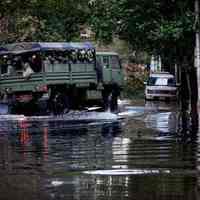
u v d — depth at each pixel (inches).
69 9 2488.9
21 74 1899.6
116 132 1263.5
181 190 631.2
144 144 1034.1
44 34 2474.2
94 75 1998.0
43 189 643.5
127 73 3654.0
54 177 713.6
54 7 2429.9
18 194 621.3
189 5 1959.9
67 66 1925.4
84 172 746.8
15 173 745.0
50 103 1881.2
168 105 2420.0
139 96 3383.4
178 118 1621.6
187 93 2407.7
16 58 1907.0
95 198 598.5
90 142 1080.2
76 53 1945.1
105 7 2049.7
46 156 901.2
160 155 891.4
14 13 2396.7
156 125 1416.1
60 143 1073.5
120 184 665.0
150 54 2263.8
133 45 2146.9
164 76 2957.7
